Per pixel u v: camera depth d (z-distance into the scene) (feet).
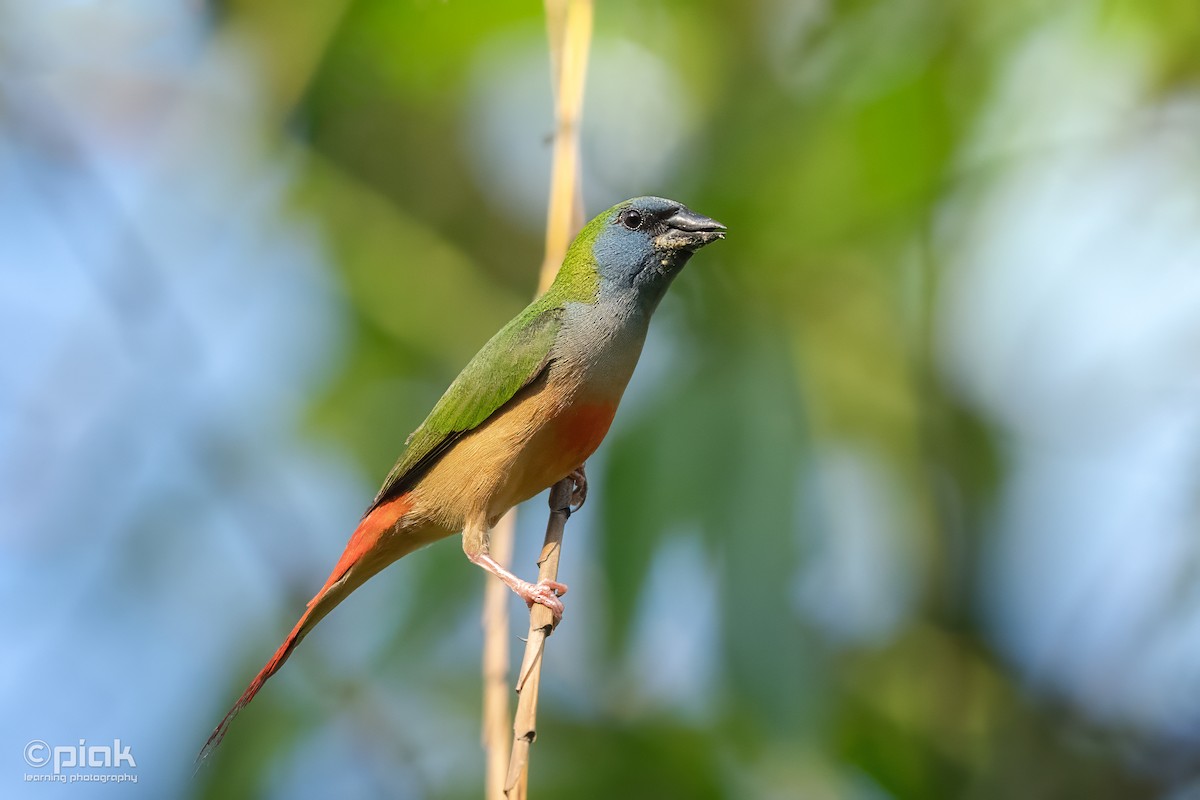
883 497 39.24
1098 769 39.29
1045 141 37.35
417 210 44.96
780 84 37.52
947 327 39.34
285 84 42.39
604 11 39.91
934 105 35.76
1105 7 36.29
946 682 39.37
